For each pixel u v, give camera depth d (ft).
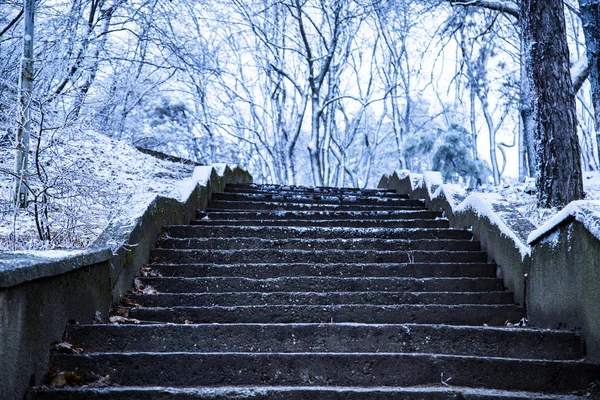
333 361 15.74
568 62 35.19
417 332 17.40
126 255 21.53
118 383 15.26
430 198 38.14
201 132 91.71
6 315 12.84
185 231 28.27
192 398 13.94
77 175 24.73
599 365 15.70
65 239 24.31
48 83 34.78
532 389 15.62
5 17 43.06
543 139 34.55
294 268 24.26
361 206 38.01
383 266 24.62
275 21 91.15
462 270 24.80
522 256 21.84
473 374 15.72
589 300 16.90
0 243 23.07
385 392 14.24
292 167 87.25
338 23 82.38
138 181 40.50
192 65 58.23
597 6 36.06
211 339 17.20
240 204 37.22
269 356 15.72
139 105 78.33
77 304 17.25
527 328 18.54
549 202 33.99
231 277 22.72
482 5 59.26
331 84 93.97
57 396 13.66
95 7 51.88
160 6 57.06
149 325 17.13
